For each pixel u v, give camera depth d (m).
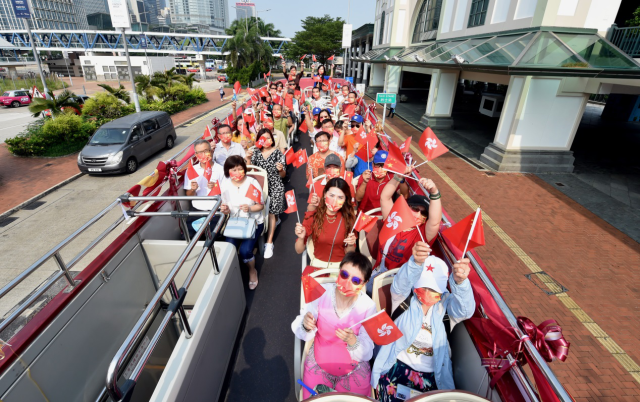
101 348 2.86
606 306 4.78
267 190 5.00
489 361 1.93
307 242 3.70
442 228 3.04
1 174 11.20
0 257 6.51
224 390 3.15
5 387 1.96
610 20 8.95
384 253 3.16
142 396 3.24
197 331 2.45
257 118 8.72
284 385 3.26
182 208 4.55
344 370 2.36
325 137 5.27
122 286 3.16
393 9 23.06
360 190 4.56
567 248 6.16
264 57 45.47
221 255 3.36
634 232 6.75
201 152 4.46
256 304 4.27
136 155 11.46
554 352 1.78
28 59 63.62
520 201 8.12
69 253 6.58
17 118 21.22
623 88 8.74
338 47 49.00
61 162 12.58
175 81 27.78
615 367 3.89
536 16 9.20
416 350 2.33
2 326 1.99
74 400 2.53
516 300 4.87
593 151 12.61
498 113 19.19
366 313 2.36
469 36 13.10
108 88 19.00
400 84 30.95
